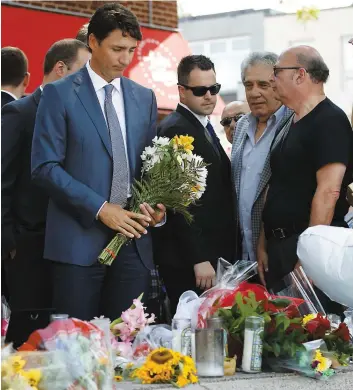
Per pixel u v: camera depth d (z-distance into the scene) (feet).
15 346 14.66
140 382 13.70
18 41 37.40
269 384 13.74
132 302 16.57
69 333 12.78
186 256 19.53
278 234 18.76
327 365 14.38
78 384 12.45
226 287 16.07
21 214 18.22
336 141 18.20
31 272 18.20
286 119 19.72
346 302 15.83
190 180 16.44
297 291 16.84
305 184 18.53
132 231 15.98
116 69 16.56
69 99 16.39
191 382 13.53
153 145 17.10
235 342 14.82
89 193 16.01
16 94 21.26
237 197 20.27
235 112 23.49
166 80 43.04
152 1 43.16
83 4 40.06
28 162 18.22
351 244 15.51
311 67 18.62
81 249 16.11
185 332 14.94
